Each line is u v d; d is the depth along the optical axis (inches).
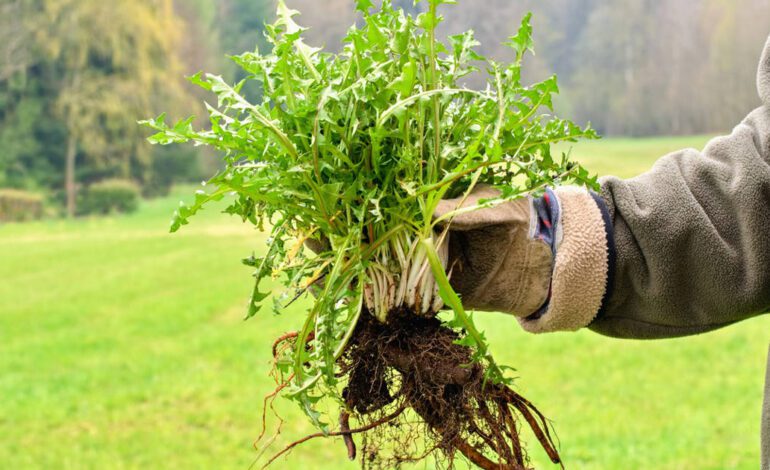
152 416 299.9
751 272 56.2
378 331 59.6
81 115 1739.7
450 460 59.2
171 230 54.0
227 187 53.7
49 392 341.1
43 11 1781.5
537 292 58.8
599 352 365.4
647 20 2317.9
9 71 1758.1
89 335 462.0
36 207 1549.0
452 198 57.5
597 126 2262.6
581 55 2342.5
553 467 219.8
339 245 57.1
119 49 1804.9
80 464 249.4
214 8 2219.5
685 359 353.7
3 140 1734.7
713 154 59.3
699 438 251.1
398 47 54.2
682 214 57.2
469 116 56.1
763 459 57.1
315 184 54.4
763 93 58.7
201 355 397.7
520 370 339.0
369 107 54.9
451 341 58.9
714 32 2242.9
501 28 1450.5
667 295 58.2
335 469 230.5
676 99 2228.1
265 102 54.7
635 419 273.1
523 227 57.7
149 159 1846.7
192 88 2069.4
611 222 58.3
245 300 550.3
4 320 518.0
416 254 57.5
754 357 354.9
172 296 583.5
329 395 58.1
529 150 56.2
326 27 1412.4
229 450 256.5
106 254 882.8
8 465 251.1
